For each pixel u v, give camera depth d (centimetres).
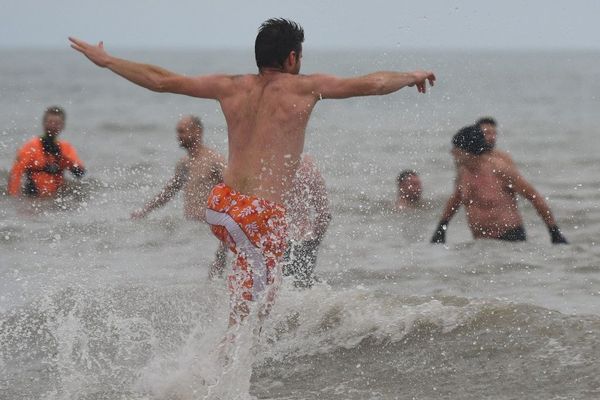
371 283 2319
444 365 1577
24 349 1759
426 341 1691
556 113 10169
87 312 1973
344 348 1698
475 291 2205
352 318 1814
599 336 1617
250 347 1548
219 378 1516
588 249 2661
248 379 1515
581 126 8100
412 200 3403
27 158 3525
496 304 1833
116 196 3631
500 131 7544
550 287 2225
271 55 1633
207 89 1625
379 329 1759
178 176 2833
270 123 1591
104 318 1925
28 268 2436
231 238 1573
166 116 9694
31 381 1585
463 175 2817
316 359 1655
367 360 1634
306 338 1745
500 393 1431
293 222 2112
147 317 1919
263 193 1574
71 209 3344
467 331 1716
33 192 3512
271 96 1600
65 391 1527
